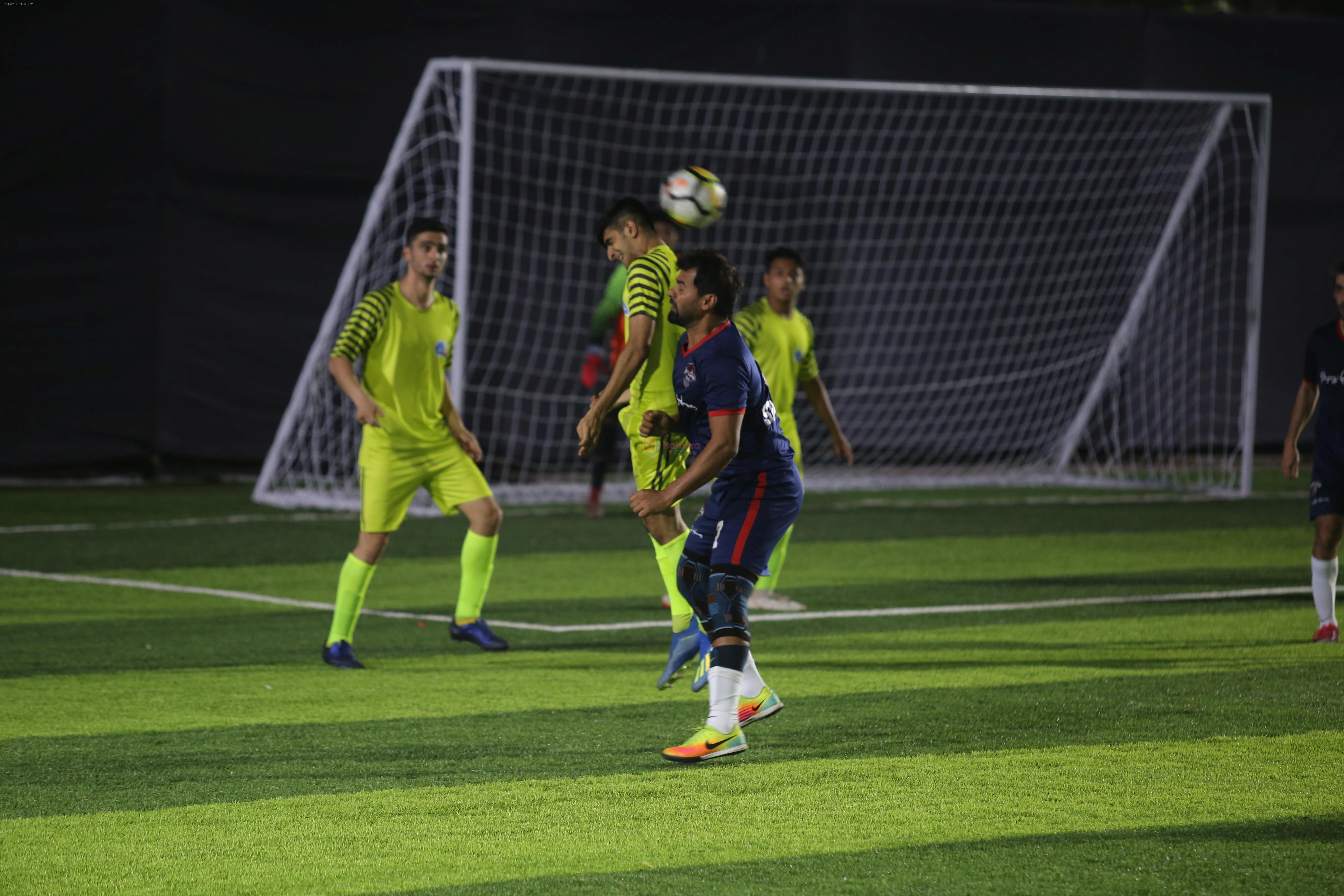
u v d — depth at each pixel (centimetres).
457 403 4150
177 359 4897
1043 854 1336
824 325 5484
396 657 2300
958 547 3641
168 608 2705
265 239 4956
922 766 1638
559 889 1250
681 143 5297
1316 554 2408
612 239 2034
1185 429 5781
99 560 3281
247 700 1978
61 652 2294
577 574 3186
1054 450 5741
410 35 5022
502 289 5156
